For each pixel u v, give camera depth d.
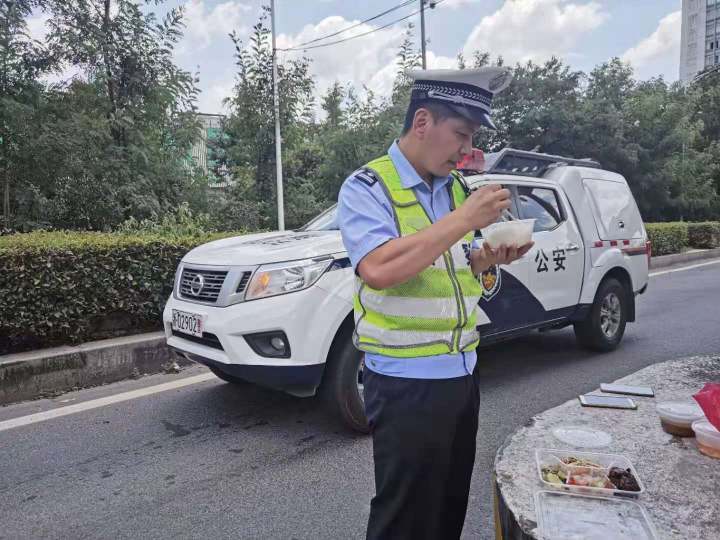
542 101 16.91
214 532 2.65
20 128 7.18
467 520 2.72
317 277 3.55
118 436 3.73
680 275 11.90
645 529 1.54
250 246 3.97
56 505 2.89
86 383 4.72
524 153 5.28
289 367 3.44
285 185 10.73
